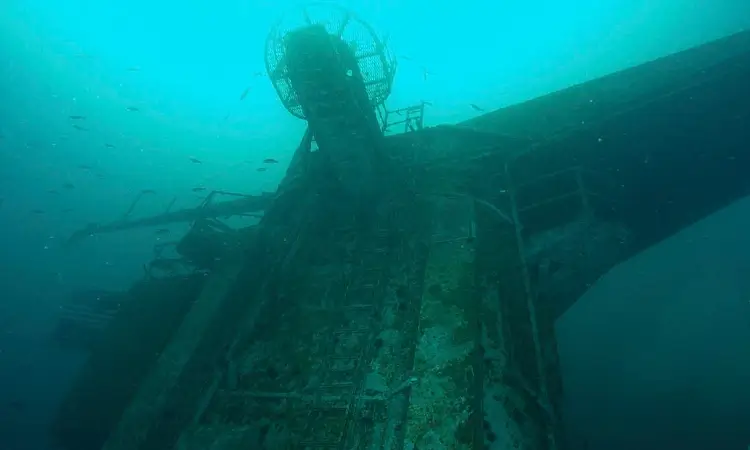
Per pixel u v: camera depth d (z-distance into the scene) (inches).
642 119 230.2
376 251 216.1
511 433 122.3
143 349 291.6
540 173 243.1
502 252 187.3
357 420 143.6
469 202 209.8
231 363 177.5
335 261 219.9
